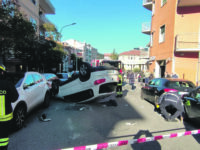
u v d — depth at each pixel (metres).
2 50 7.39
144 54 26.06
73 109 6.04
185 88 5.91
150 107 6.67
